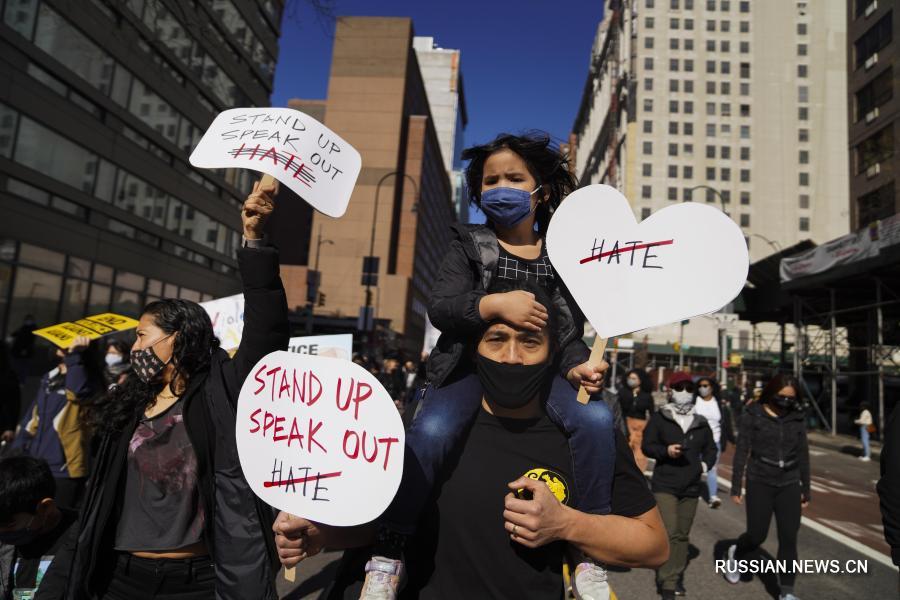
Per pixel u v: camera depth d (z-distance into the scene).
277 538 1.58
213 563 2.15
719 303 1.52
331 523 1.47
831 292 21.19
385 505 1.44
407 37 70.88
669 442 4.80
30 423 4.58
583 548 1.44
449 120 148.75
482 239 1.85
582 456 1.57
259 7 34.94
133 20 23.83
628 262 1.62
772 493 4.78
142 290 26.66
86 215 22.55
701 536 6.61
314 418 1.56
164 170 27.66
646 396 7.75
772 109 71.69
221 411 2.18
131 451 2.15
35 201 19.80
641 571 5.38
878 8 27.28
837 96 71.38
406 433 1.64
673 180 70.88
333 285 66.62
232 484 2.12
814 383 28.20
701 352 64.88
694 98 71.94
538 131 1.92
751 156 71.12
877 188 27.17
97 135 22.66
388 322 38.56
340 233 67.81
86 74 21.70
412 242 71.19
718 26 72.75
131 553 2.09
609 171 80.25
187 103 28.88
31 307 19.75
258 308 2.08
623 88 76.00
